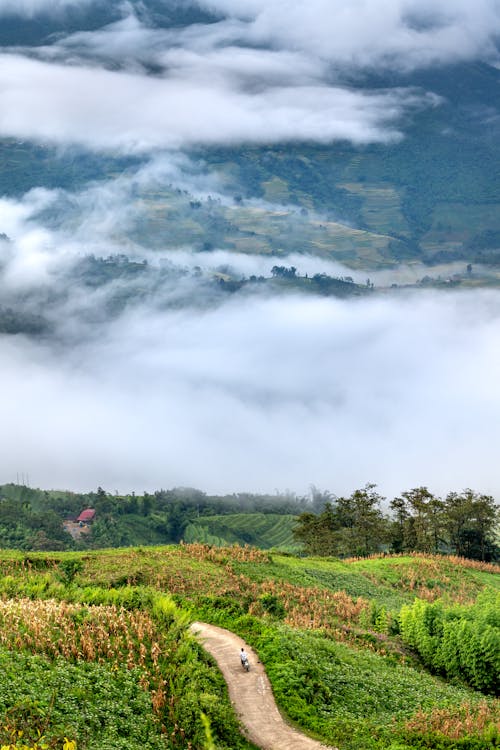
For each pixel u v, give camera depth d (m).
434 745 34.72
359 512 128.75
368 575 84.94
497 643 48.31
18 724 29.41
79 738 29.73
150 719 32.81
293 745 33.25
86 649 36.97
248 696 37.00
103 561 62.75
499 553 129.62
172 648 39.06
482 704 41.38
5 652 35.25
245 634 45.03
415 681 44.94
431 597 81.12
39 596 48.44
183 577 59.88
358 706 38.50
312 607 60.78
